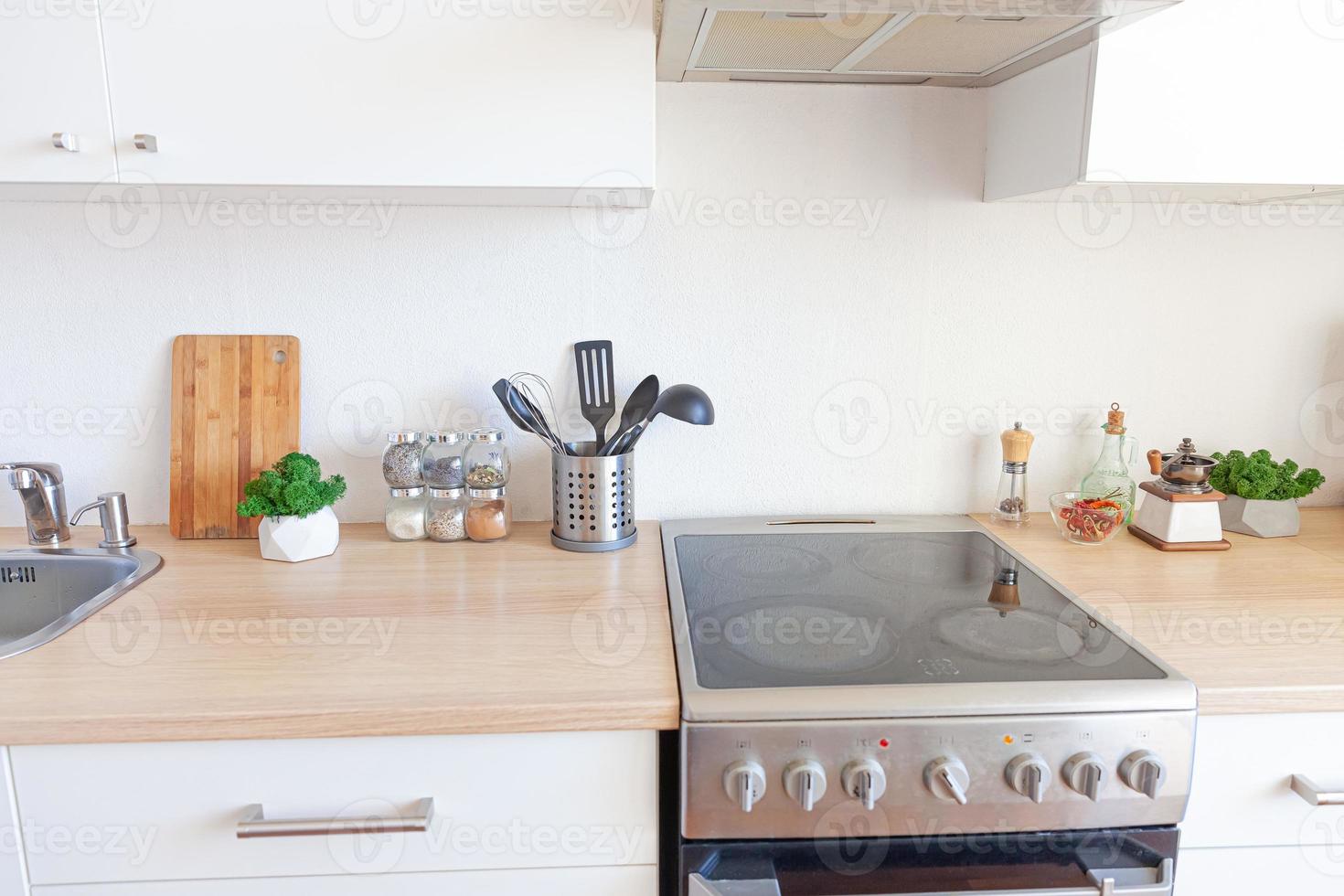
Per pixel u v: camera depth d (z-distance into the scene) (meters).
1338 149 1.16
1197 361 1.57
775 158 1.46
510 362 1.51
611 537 1.40
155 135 1.10
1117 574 1.31
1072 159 1.18
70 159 1.10
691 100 1.43
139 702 0.92
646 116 1.13
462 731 0.93
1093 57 1.12
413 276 1.46
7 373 1.45
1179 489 1.42
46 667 1.00
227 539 1.47
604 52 1.11
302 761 0.95
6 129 1.09
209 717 0.91
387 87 1.11
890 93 1.44
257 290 1.45
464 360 1.50
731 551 1.41
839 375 1.54
